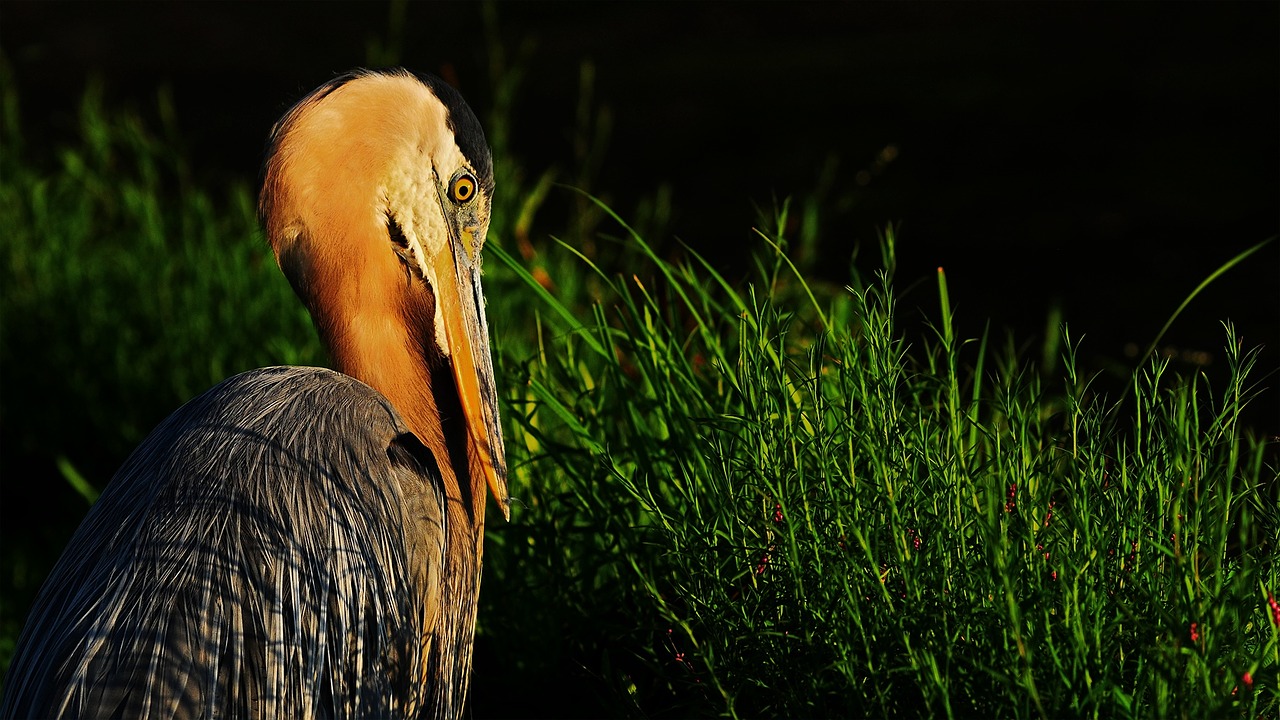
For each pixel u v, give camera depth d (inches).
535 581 304.2
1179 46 995.3
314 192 255.3
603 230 723.4
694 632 253.8
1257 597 212.8
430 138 261.9
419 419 267.6
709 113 949.8
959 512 225.5
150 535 213.9
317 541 217.9
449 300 270.5
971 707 216.7
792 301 426.6
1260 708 213.3
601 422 311.6
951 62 1022.4
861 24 1168.8
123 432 470.0
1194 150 789.2
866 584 223.6
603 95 1011.3
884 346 230.2
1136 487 222.8
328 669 213.8
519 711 292.5
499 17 1251.8
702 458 263.6
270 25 1275.8
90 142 652.7
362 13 1305.4
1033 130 856.3
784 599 231.3
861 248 683.4
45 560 431.5
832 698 235.9
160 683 195.9
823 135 885.8
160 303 522.0
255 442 228.4
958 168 799.1
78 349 507.5
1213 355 506.6
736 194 784.3
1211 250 644.1
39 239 576.4
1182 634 188.7
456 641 259.8
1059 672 202.8
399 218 261.6
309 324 478.0
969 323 571.5
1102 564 215.6
